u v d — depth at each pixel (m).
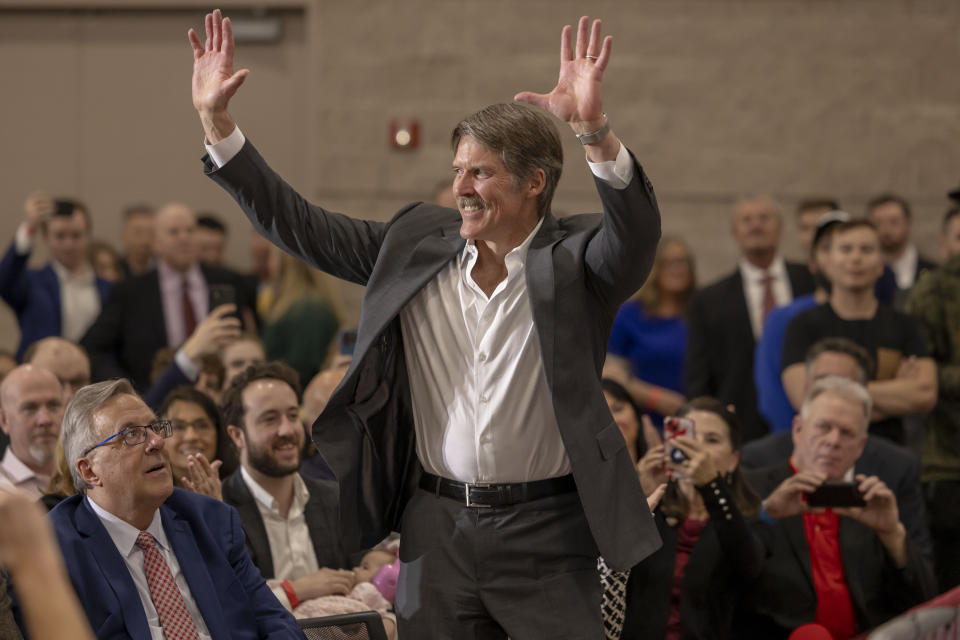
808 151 11.45
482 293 3.80
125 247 11.80
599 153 3.51
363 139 11.82
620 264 3.64
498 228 3.74
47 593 1.50
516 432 3.77
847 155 11.42
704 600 5.40
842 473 5.93
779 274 9.19
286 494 5.63
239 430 5.57
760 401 7.92
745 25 11.44
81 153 12.57
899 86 11.36
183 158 12.55
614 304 3.81
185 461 5.64
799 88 11.43
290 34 12.21
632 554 3.66
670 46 11.51
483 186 3.70
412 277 3.85
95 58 12.52
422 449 3.93
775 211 9.21
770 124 11.47
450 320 3.85
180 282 9.81
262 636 4.41
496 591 3.79
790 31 11.41
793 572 5.68
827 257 7.58
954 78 11.31
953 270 7.53
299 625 4.56
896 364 7.32
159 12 12.43
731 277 9.04
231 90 3.74
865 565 5.70
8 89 12.56
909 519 6.34
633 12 11.52
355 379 3.80
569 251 3.78
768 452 6.63
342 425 3.92
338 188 11.88
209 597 4.29
